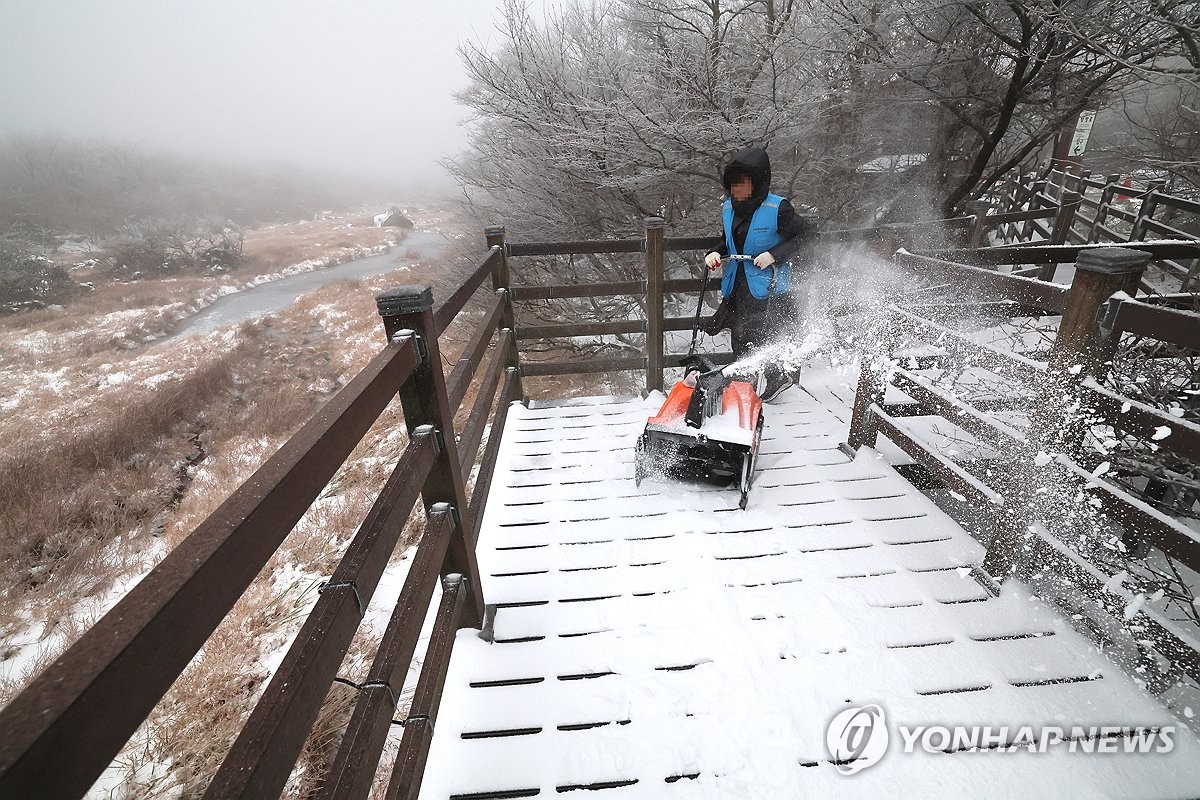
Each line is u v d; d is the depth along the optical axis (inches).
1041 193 391.2
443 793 68.1
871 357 131.3
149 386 507.8
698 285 178.1
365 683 54.0
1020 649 83.6
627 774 69.5
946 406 104.9
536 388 390.6
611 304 346.0
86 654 23.6
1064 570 85.6
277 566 197.2
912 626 88.3
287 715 36.1
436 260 480.7
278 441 394.9
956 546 105.7
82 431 400.8
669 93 225.0
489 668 83.9
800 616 91.4
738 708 76.7
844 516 116.1
